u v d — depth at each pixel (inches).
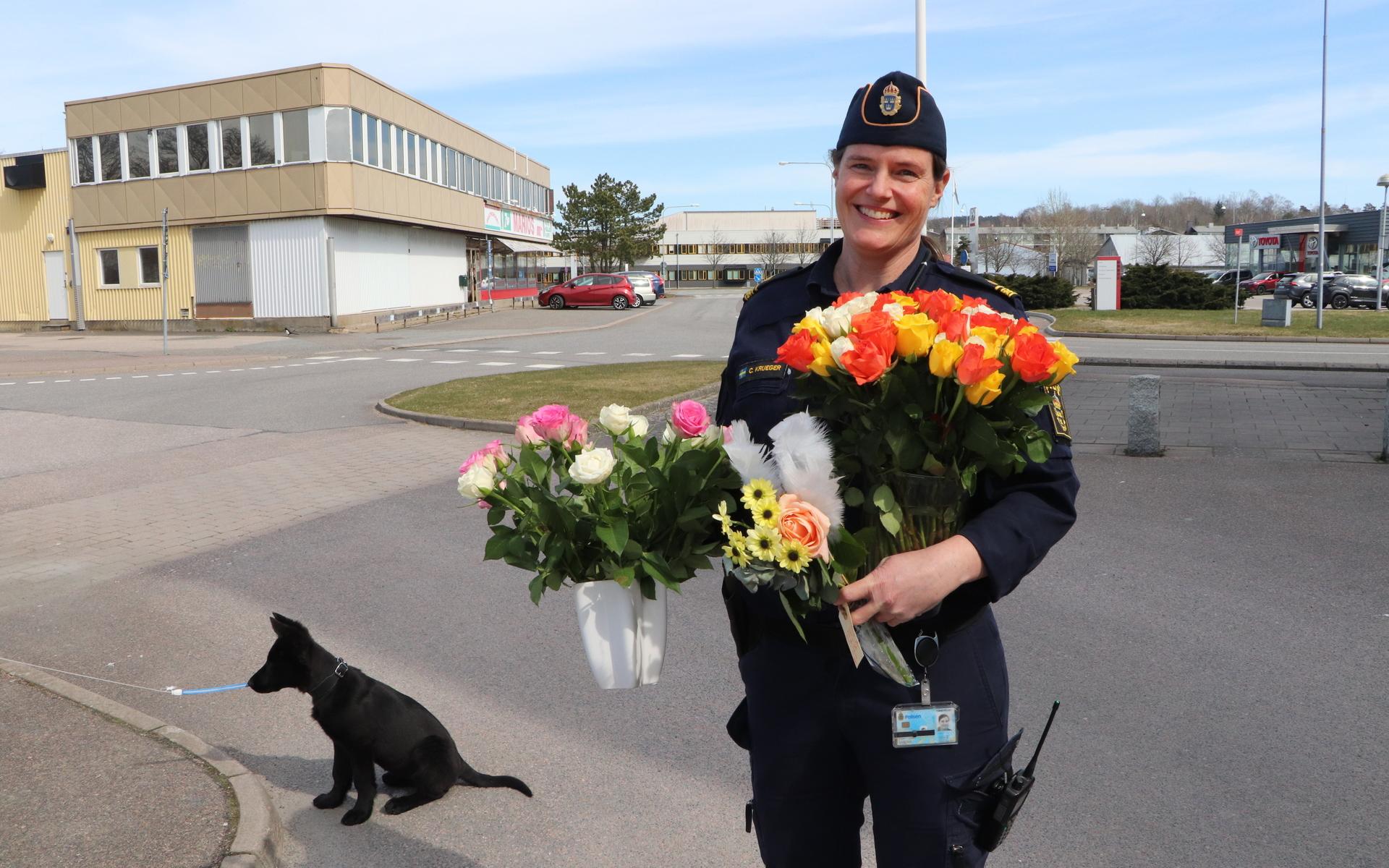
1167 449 403.9
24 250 1389.0
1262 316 1201.4
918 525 67.9
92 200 1334.9
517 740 164.7
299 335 1211.2
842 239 85.3
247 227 1270.9
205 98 1258.0
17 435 472.4
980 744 75.7
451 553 275.1
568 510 72.3
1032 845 130.1
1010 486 71.5
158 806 134.9
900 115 78.8
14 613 230.4
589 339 1101.1
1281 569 244.4
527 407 515.2
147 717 163.3
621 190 2972.4
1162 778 146.6
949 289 80.4
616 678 73.8
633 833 137.2
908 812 74.7
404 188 1386.6
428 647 206.1
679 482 70.8
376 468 390.3
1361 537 271.1
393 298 1427.2
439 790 142.1
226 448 434.3
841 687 75.1
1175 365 776.3
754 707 80.4
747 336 85.4
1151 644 198.4
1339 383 625.6
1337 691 175.2
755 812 82.5
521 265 2160.4
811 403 70.1
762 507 65.4
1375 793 141.0
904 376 64.7
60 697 171.2
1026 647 198.5
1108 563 252.2
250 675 193.5
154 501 339.3
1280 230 2496.3
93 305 1358.3
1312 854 127.1
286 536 293.7
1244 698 173.3
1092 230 3356.3
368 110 1275.8
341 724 136.0
